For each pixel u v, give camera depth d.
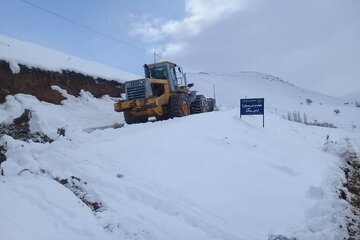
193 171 8.55
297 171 9.85
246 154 10.49
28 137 8.22
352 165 13.09
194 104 18.66
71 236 5.26
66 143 8.36
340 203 7.95
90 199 6.54
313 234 6.51
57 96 19.17
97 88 22.70
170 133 11.06
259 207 7.42
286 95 179.75
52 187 6.32
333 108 112.00
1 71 16.89
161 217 6.42
